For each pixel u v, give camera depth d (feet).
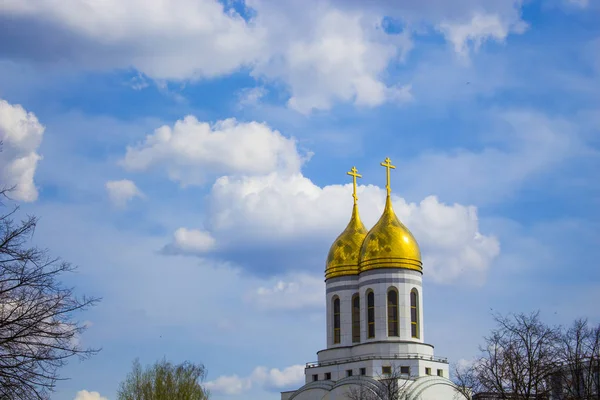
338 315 460.96
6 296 155.74
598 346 269.64
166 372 447.83
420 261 447.01
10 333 154.92
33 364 155.22
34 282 156.56
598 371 269.23
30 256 156.25
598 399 264.11
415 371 422.41
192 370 452.76
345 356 449.48
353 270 461.78
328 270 469.98
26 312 155.22
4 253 154.20
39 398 154.92
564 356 270.87
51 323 156.76
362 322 442.09
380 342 430.61
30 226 156.97
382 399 384.88
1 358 153.17
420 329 437.58
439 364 433.48
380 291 437.58
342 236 475.31
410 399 397.80
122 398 442.91
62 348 158.10
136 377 447.01
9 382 152.25
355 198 487.20
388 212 455.22
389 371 422.82
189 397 440.86
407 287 437.99
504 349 273.54
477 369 285.02
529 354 266.98
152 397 436.76
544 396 266.77
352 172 490.90
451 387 413.59
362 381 413.80
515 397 263.08
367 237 452.76
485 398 302.66
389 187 461.37
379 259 440.86
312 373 454.81
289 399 453.17
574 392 273.95
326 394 431.02
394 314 435.94
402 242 442.91
